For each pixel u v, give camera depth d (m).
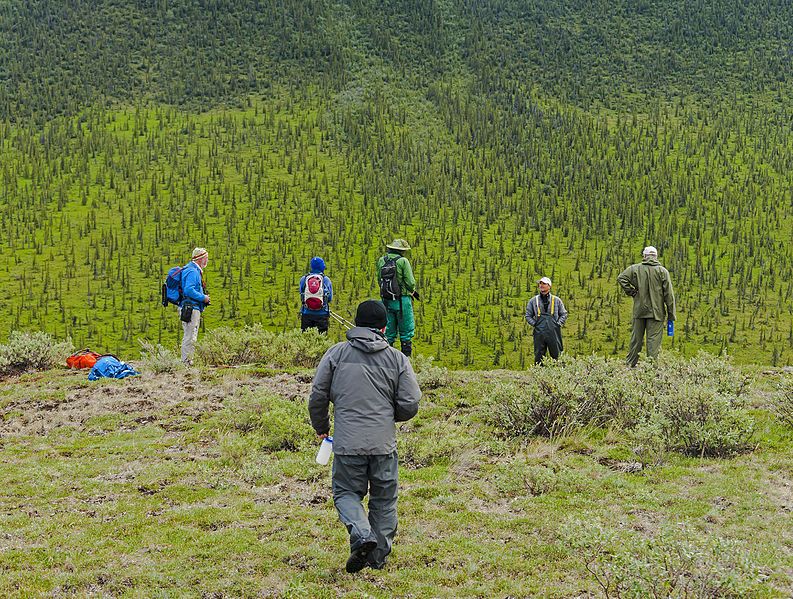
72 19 179.00
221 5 189.62
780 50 180.38
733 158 139.38
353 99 157.88
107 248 108.00
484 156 141.25
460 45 184.62
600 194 128.75
